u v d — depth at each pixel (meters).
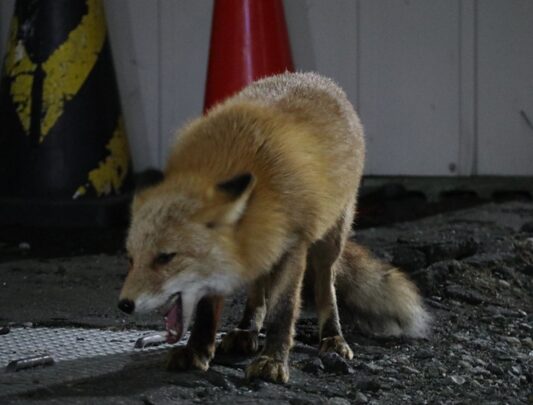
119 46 13.17
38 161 11.65
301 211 6.18
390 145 13.30
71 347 6.78
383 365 6.67
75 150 11.69
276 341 6.25
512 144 13.22
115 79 12.34
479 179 13.17
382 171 13.30
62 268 9.55
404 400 6.05
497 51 13.12
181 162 6.25
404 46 13.16
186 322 5.79
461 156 13.26
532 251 9.62
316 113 6.71
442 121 13.23
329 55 13.19
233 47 11.95
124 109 13.23
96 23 12.06
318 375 6.39
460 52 13.13
